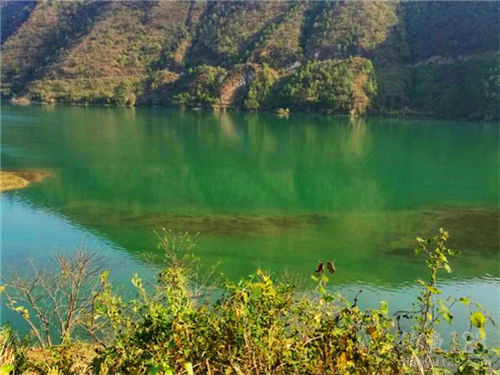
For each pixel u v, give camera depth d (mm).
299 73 111250
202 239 20656
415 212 26750
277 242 20688
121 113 94750
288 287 5117
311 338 4512
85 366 5488
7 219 22828
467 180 36562
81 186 31250
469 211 27125
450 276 16969
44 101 115000
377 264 18188
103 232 21109
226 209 26328
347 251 19703
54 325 9477
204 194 30141
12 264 16141
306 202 28625
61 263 11617
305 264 18047
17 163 37781
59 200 27250
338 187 33344
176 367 4324
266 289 4750
